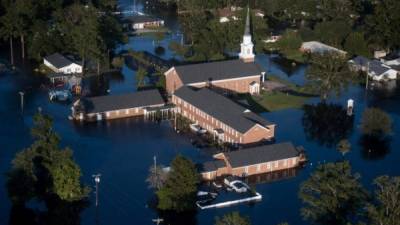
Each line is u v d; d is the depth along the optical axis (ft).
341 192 395.96
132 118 642.22
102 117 633.20
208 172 507.30
